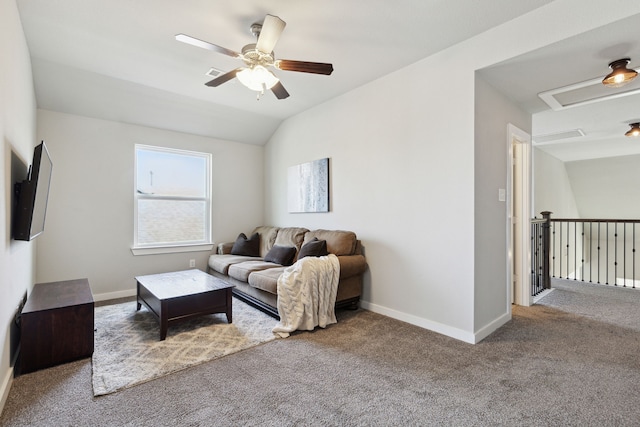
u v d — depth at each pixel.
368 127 3.38
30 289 2.84
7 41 1.83
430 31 2.43
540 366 2.11
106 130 3.87
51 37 2.55
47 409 1.66
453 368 2.09
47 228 3.48
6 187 1.83
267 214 5.23
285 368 2.10
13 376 1.96
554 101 3.18
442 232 2.72
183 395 1.79
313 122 4.15
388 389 1.85
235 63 3.00
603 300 3.69
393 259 3.11
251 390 1.84
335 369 2.09
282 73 3.13
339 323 2.96
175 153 4.48
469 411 1.64
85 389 1.85
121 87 3.50
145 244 4.19
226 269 3.84
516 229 3.55
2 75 1.71
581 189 7.29
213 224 4.76
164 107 3.96
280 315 2.80
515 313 3.23
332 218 3.85
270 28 1.97
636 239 7.07
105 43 2.65
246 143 5.12
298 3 2.10
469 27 2.38
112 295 3.88
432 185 2.79
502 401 1.72
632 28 1.94
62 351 2.15
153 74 3.25
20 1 2.09
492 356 2.26
